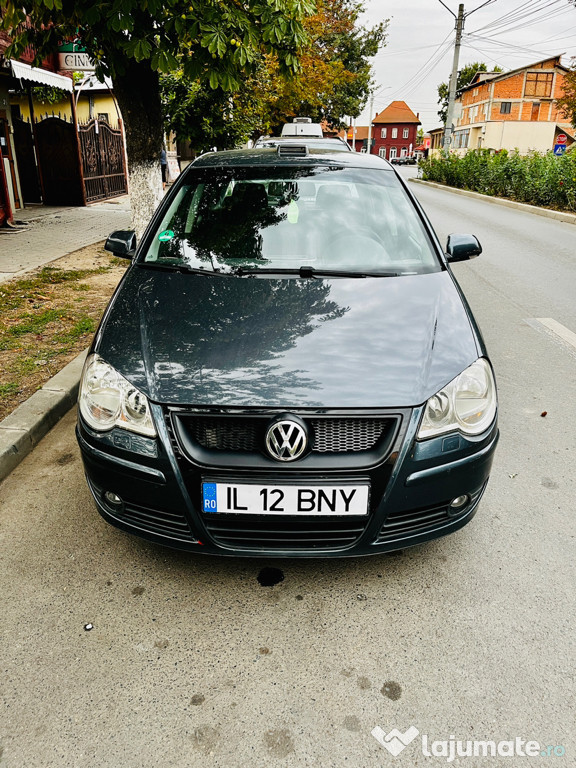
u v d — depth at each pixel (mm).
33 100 16438
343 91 31875
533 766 1757
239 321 2551
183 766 1753
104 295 6559
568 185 14945
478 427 2314
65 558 2617
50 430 3746
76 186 14859
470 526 2873
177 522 2252
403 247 3240
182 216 3426
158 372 2287
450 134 29438
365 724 1887
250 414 2133
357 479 2139
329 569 2572
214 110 10281
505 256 9586
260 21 4980
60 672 2059
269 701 1962
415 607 2363
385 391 2199
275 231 3283
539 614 2334
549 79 57625
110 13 4555
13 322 5527
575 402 4238
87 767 1747
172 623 2273
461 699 1974
